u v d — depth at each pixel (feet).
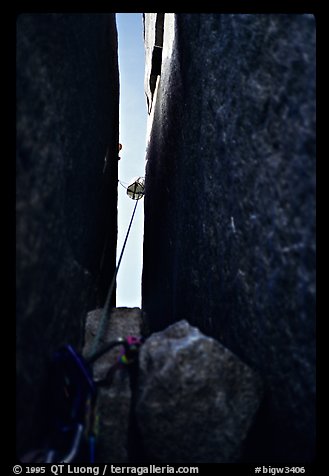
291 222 6.28
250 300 7.48
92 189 11.37
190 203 12.89
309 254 5.89
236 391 6.55
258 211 7.28
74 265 8.43
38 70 6.54
